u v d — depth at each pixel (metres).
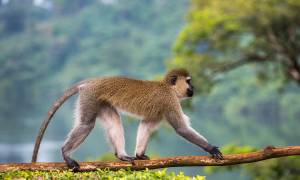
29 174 8.76
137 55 179.88
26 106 158.62
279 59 27.98
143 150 10.95
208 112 131.12
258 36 27.52
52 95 173.75
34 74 187.50
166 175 8.77
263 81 31.39
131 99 11.00
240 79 123.06
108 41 198.12
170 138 89.06
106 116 10.95
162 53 177.50
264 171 22.11
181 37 27.69
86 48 199.25
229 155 9.58
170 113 11.02
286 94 113.50
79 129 10.59
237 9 26.23
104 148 74.56
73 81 175.00
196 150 69.56
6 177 8.59
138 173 8.78
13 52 199.00
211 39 27.83
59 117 128.75
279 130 87.25
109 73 171.38
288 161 22.00
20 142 79.06
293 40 27.27
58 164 9.54
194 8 29.81
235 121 111.38
